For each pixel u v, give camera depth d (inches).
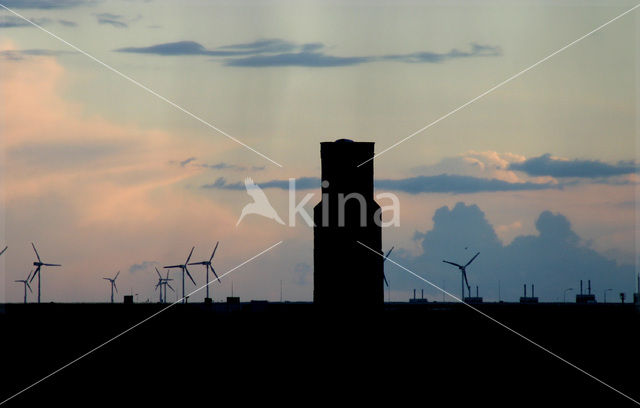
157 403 3607.3
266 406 3543.3
